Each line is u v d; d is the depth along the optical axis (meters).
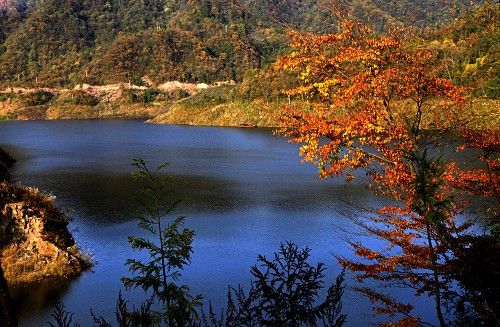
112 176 41.62
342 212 26.23
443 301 12.80
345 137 11.91
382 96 12.19
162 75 195.62
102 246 21.62
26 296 16.47
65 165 49.50
